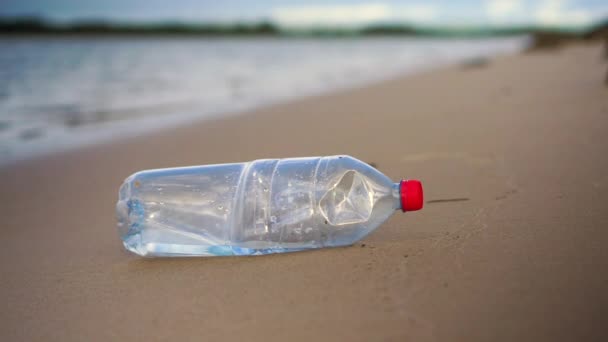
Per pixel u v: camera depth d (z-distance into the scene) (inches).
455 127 51.6
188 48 343.0
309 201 25.5
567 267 21.3
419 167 39.3
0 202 44.6
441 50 346.6
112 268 27.4
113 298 23.9
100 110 92.7
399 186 25.1
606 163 34.0
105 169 52.5
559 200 28.9
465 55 249.3
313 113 76.2
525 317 18.5
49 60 203.8
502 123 50.0
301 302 21.3
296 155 48.9
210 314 21.5
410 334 18.5
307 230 25.4
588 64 100.3
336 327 19.4
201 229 26.4
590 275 20.6
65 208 41.3
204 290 23.4
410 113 65.4
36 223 38.2
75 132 73.7
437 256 23.6
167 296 23.4
